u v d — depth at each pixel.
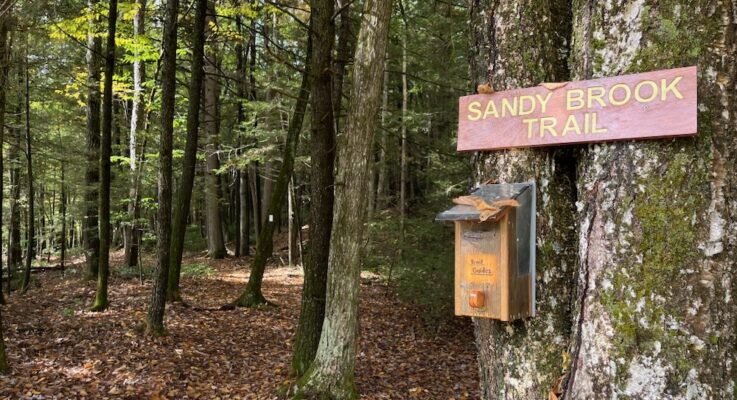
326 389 5.06
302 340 5.82
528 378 1.97
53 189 17.12
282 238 22.09
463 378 6.78
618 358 1.64
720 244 1.55
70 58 11.27
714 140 1.58
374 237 11.05
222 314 9.00
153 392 5.31
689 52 1.62
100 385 5.36
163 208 7.20
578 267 1.83
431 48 11.52
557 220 1.97
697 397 1.52
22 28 7.91
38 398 4.90
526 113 1.96
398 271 9.64
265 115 13.63
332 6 6.02
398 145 12.90
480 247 1.95
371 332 8.65
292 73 13.33
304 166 14.16
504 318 1.87
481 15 2.20
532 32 2.03
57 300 9.76
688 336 1.55
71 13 9.43
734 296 1.54
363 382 6.24
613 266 1.69
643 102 1.67
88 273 12.37
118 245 21.34
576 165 1.99
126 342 6.75
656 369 1.58
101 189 8.59
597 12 1.80
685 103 1.59
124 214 11.61
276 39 13.89
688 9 1.62
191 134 9.53
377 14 4.79
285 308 9.85
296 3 11.59
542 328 1.96
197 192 17.64
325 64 5.96
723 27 1.59
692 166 1.59
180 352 6.59
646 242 1.63
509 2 2.08
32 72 10.34
